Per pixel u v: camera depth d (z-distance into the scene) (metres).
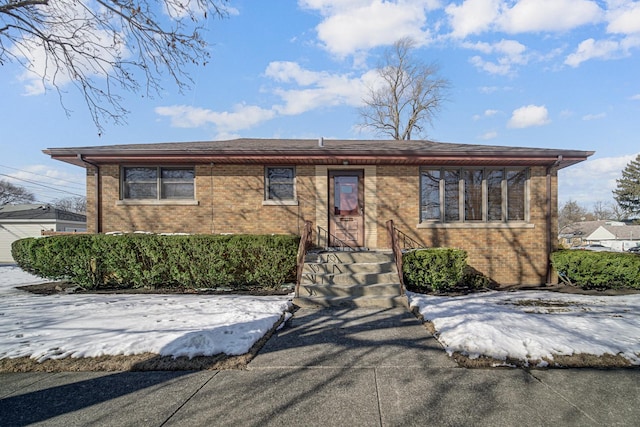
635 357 4.37
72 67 7.85
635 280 8.80
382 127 35.66
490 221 10.55
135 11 6.84
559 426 3.00
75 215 29.59
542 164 10.28
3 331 5.30
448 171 10.68
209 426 3.01
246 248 8.63
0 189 46.53
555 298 7.97
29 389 3.74
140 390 3.69
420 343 5.01
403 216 10.48
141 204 10.44
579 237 58.94
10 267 16.48
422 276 8.62
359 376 3.96
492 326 5.23
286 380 3.88
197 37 7.67
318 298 7.37
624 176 56.28
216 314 6.12
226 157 9.88
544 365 4.19
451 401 3.40
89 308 6.73
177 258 8.71
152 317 6.00
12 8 6.84
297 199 10.51
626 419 3.12
